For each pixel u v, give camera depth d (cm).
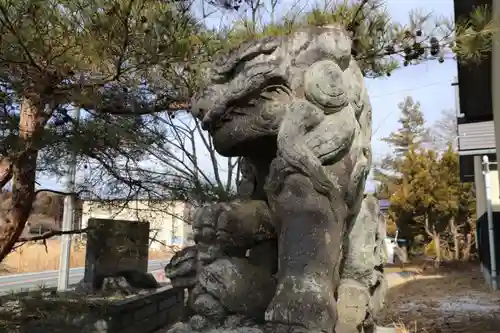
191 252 184
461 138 859
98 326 417
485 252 930
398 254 1416
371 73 314
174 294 602
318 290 140
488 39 279
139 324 498
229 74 177
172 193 430
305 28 171
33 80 256
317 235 146
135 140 397
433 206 1273
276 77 164
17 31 224
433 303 678
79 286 564
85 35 235
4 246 298
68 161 391
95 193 438
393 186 1467
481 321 543
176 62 285
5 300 391
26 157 296
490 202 843
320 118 157
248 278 169
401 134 2255
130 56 258
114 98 346
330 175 156
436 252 1302
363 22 260
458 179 1283
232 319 165
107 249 586
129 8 229
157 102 370
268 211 176
